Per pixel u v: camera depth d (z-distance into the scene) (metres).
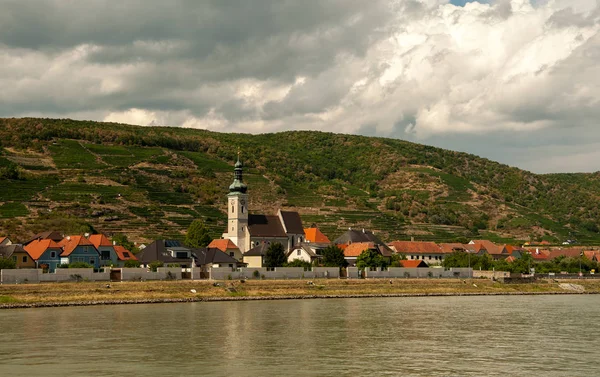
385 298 176.25
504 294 198.62
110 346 95.31
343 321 123.25
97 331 108.00
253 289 171.38
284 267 192.38
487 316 134.25
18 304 139.50
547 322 125.50
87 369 81.06
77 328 110.94
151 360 86.31
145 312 133.25
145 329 110.56
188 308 141.62
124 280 163.00
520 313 140.50
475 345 99.12
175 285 163.38
